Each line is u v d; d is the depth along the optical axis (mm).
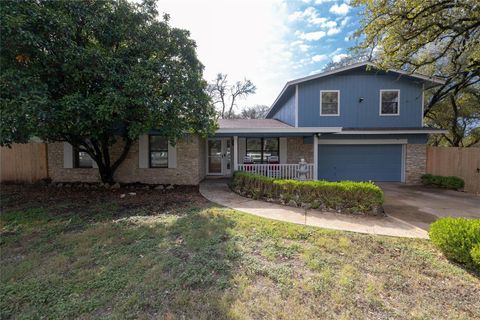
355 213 5727
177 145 9797
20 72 4934
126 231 4418
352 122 11328
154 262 3262
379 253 3625
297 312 2328
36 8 4914
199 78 7707
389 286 2793
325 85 11305
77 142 7875
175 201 6863
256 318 2246
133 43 6953
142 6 7109
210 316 2268
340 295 2586
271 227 4598
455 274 3068
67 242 3975
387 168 11430
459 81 12242
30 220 5188
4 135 5039
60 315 2311
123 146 9852
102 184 9109
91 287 2725
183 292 2604
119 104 5609
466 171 9633
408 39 7391
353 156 11523
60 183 9562
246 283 2793
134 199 7090
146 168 9852
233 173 9523
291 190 6500
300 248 3717
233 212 5645
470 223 3529
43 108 4945
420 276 2998
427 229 4727
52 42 5340
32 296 2580
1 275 2977
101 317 2275
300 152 11734
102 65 5832
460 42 8766
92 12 6125
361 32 7812
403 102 11242
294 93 11602
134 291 2645
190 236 4133
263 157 12094
